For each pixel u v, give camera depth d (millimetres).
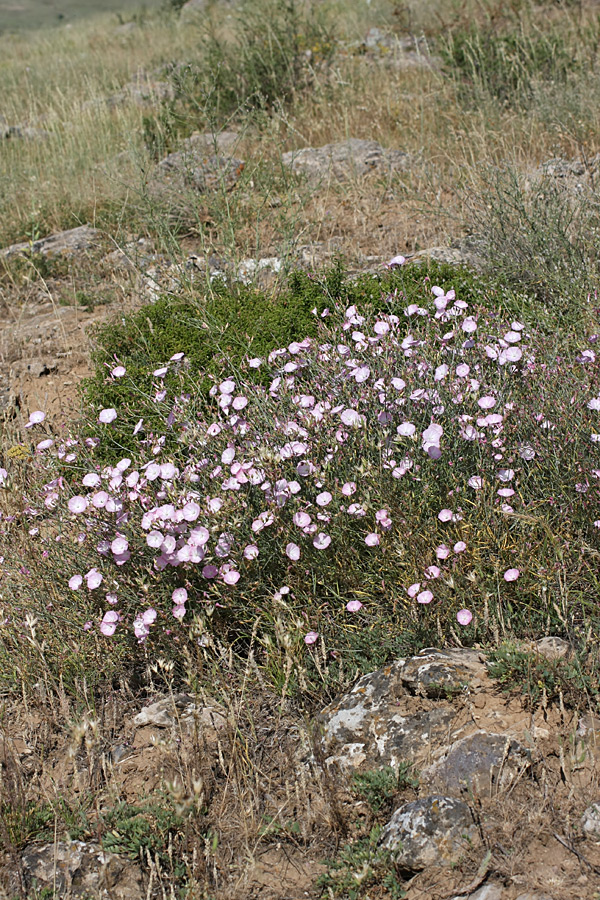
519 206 5230
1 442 4711
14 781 2635
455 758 2428
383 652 2910
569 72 9305
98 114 11016
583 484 3064
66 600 3311
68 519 3367
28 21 42875
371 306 4441
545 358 3652
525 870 2125
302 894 2271
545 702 2492
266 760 2725
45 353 5801
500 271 5074
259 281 5645
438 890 2143
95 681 3133
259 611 3100
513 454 3221
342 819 2422
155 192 7625
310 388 3682
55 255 7387
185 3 24469
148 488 3387
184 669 3045
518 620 2908
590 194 5578
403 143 8648
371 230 6703
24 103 13492
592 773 2328
